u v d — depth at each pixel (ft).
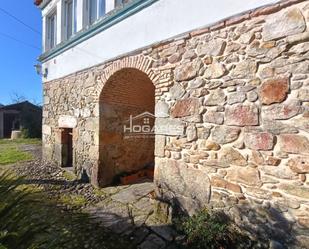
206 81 10.93
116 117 18.44
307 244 8.21
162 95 12.89
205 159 11.04
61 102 22.67
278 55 8.73
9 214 5.33
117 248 10.10
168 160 12.62
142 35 13.88
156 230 11.59
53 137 24.45
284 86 8.61
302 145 8.26
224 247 9.70
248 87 9.55
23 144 40.78
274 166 8.93
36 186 17.52
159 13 12.92
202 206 11.16
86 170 18.72
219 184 10.57
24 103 60.90
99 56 17.28
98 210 13.74
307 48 8.11
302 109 8.25
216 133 10.62
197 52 11.24
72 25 21.40
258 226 9.38
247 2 9.48
